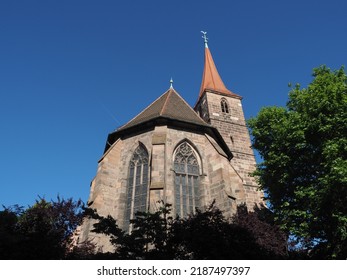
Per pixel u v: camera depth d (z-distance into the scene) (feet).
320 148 67.51
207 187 76.74
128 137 86.33
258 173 79.15
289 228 67.05
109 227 41.96
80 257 46.26
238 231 48.26
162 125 83.05
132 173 79.36
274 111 81.56
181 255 41.57
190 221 45.85
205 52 185.88
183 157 80.64
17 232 42.52
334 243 61.05
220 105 142.72
